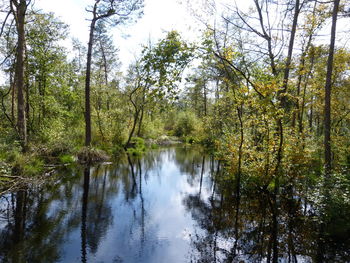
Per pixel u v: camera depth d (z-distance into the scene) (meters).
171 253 4.47
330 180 6.02
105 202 7.09
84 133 15.20
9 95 14.31
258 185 8.20
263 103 6.30
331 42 7.98
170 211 6.60
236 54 7.19
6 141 8.87
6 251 4.34
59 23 13.27
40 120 13.05
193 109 33.34
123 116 19.69
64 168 10.49
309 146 8.43
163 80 5.14
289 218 6.08
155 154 17.94
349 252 4.48
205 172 11.85
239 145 8.70
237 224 5.81
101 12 12.77
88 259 4.17
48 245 4.59
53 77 13.65
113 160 13.79
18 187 7.02
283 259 4.29
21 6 9.03
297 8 8.60
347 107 12.84
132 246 4.68
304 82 11.59
